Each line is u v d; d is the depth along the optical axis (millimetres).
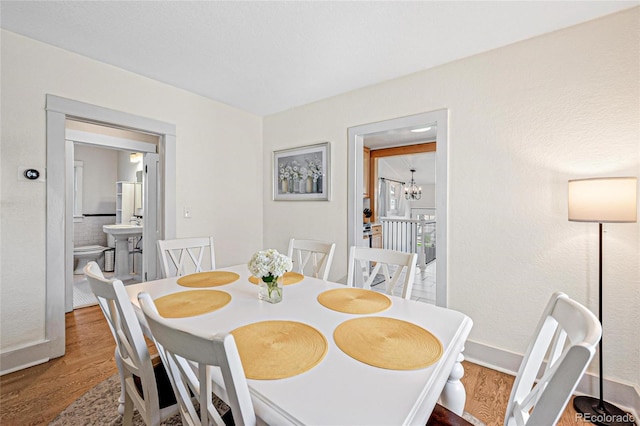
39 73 2102
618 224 1749
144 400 1089
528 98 2010
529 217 2016
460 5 1692
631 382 1706
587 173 1816
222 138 3322
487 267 2174
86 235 5387
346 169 2988
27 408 1675
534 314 2006
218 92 3012
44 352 2137
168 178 2854
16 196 2025
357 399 726
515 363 2059
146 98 2672
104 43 2125
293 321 1197
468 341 2248
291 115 3459
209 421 813
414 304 1410
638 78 1678
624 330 1730
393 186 8648
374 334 1077
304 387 771
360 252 1946
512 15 1769
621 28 1719
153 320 734
